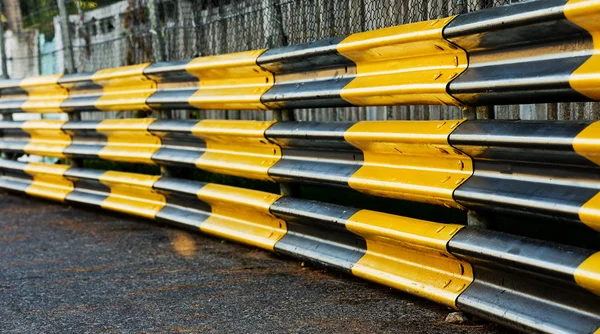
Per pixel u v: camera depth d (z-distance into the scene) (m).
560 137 3.11
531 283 3.38
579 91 3.07
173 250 5.82
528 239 3.41
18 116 12.90
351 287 4.50
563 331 3.13
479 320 3.74
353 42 4.39
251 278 4.83
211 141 6.17
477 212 3.72
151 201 6.98
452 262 3.84
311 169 4.97
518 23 3.26
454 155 3.78
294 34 5.78
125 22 9.06
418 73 4.02
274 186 7.38
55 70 11.55
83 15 9.79
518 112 5.32
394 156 4.29
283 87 5.30
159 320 4.04
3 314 4.30
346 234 4.64
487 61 3.61
